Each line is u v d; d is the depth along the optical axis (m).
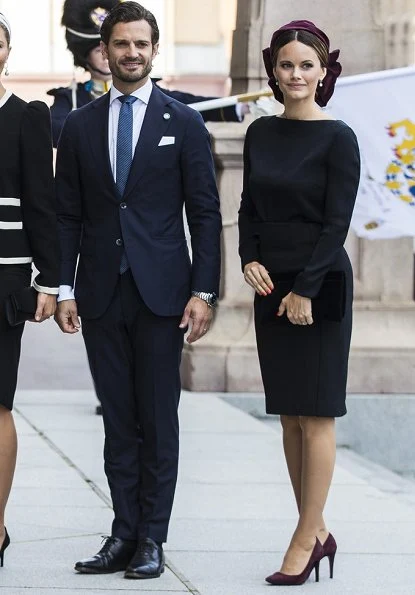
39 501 13.90
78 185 11.34
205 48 67.00
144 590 10.71
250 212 11.10
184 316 11.17
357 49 20.97
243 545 12.30
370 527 13.23
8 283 10.65
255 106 18.83
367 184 18.75
